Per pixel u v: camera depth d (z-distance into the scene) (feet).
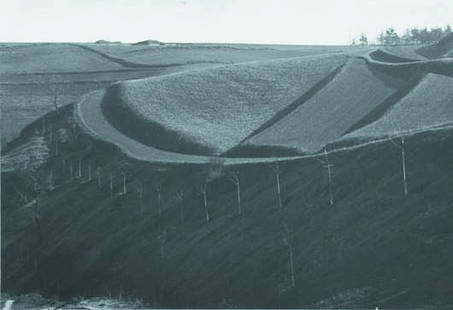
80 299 311.27
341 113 424.87
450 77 419.33
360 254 250.98
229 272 278.67
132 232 342.44
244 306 255.91
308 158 335.47
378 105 417.28
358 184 293.23
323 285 245.24
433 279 223.30
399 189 276.41
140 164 401.90
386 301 222.28
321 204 292.40
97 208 374.63
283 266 265.54
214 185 348.38
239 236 298.76
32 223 379.14
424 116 367.25
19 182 419.33
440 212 251.19
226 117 471.62
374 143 319.06
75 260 341.21
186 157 404.77
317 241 269.23
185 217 335.47
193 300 272.92
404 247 243.19
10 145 474.08
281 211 301.63
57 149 450.71
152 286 296.71
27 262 352.49
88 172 416.05
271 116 460.96
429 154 289.74
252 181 339.36
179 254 307.58
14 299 322.34
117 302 294.25
